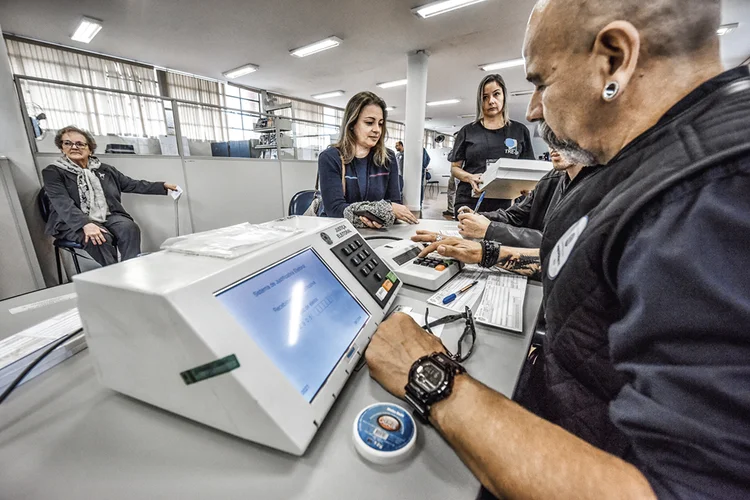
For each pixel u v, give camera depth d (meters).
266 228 0.53
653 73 0.30
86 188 2.21
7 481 0.27
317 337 0.39
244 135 6.51
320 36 3.66
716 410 0.21
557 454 0.25
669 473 0.22
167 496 0.26
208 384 0.29
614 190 0.33
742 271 0.21
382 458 0.29
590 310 0.35
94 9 2.99
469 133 2.01
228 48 4.03
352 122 1.43
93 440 0.31
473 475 0.28
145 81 4.95
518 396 0.60
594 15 0.30
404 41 3.81
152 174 2.83
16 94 2.06
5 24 3.26
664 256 0.23
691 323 0.22
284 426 0.28
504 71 4.95
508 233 0.92
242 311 0.32
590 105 0.34
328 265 0.49
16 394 0.37
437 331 0.52
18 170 2.09
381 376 0.38
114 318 0.31
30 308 0.59
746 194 0.21
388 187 1.65
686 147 0.26
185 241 0.43
